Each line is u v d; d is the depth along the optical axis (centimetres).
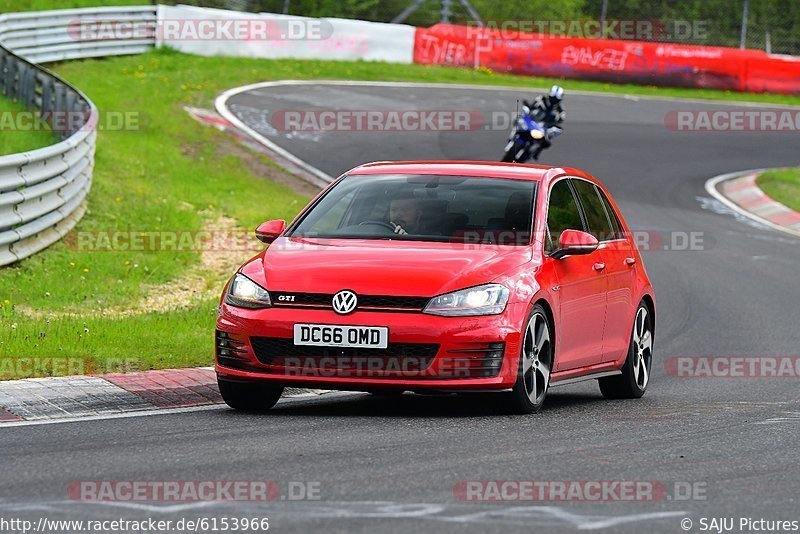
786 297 5681
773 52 15075
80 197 5656
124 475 1958
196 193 6906
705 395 3406
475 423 2561
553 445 2302
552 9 16050
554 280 2833
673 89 14000
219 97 10262
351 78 12094
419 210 2931
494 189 3005
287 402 2966
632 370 3334
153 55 12325
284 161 8469
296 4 15025
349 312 2595
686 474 2059
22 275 4622
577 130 10812
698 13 15175
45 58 11219
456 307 2594
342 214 2962
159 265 5141
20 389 2764
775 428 2634
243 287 2709
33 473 1966
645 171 9519
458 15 15662
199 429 2430
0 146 6731
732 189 9281
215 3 14575
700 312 5259
